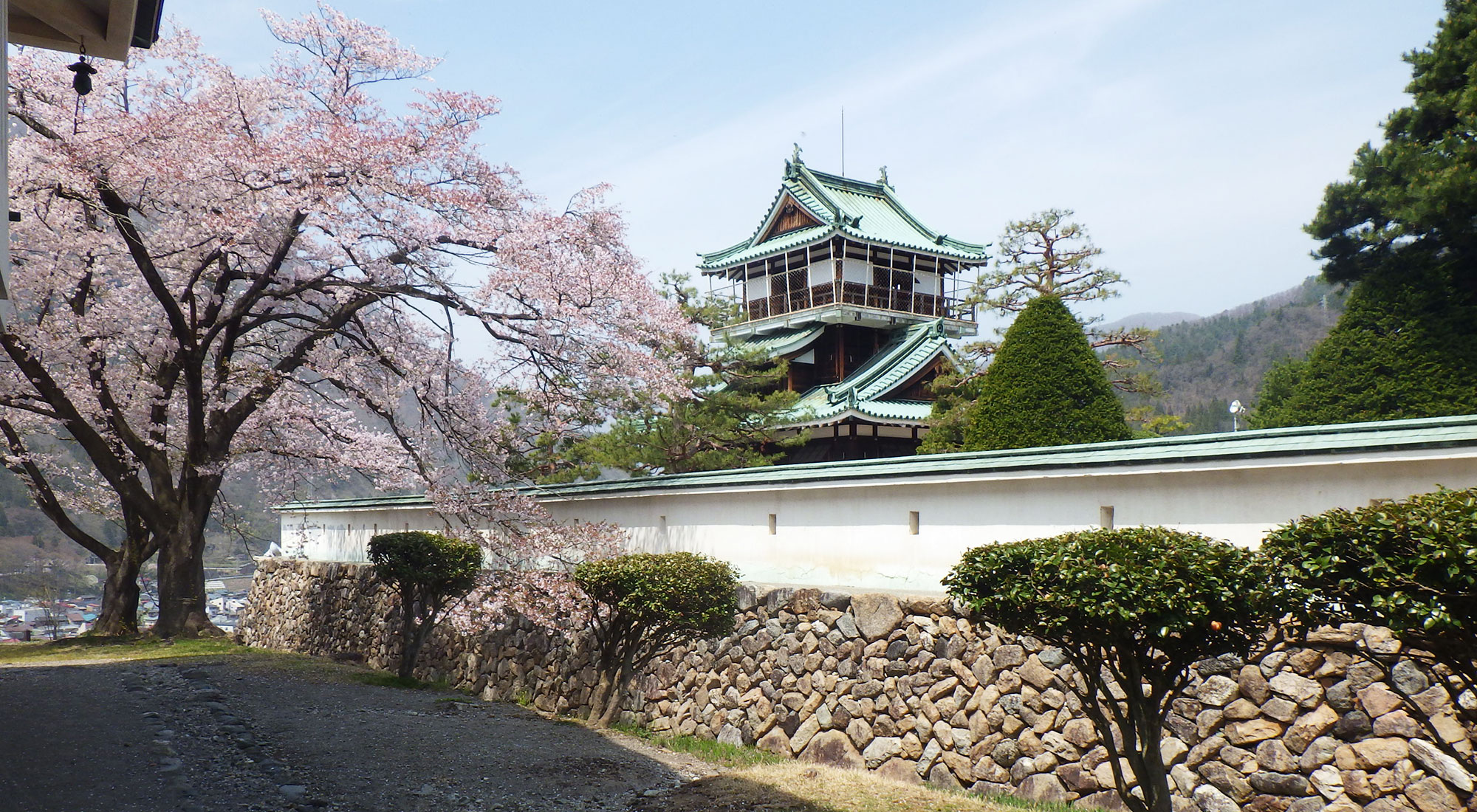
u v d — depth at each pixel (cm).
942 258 3000
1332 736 630
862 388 2503
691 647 1134
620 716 1194
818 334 2781
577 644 1258
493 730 966
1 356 1453
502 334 1330
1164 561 524
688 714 1113
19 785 666
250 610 2295
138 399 1627
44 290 1418
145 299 1578
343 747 839
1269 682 666
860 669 935
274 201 1203
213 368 1598
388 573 1269
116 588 1689
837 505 1030
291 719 941
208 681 1123
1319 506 670
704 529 1194
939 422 1891
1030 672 794
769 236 3064
